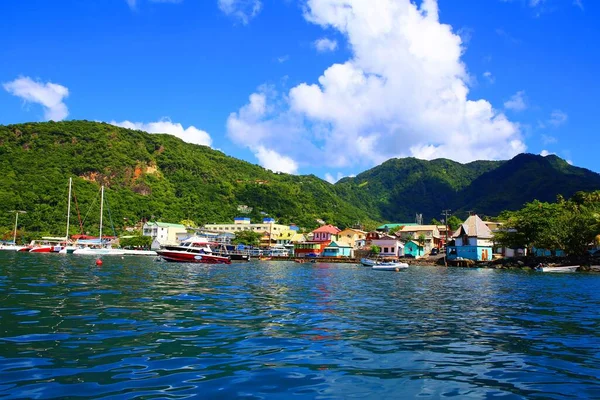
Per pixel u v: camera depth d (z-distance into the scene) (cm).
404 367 1027
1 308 1719
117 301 2012
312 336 1365
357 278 4478
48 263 5244
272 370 977
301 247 11700
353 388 865
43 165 15012
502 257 8981
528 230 8012
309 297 2494
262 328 1475
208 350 1146
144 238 12950
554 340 1362
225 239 13375
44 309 1717
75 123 19138
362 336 1384
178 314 1712
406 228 13362
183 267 5497
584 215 7762
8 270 3809
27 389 805
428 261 9444
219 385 861
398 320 1725
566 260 7438
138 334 1312
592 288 3416
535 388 884
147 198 16650
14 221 12206
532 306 2233
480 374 977
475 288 3369
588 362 1095
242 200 19950
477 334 1451
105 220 14162
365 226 18850
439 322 1691
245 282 3434
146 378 893
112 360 1020
